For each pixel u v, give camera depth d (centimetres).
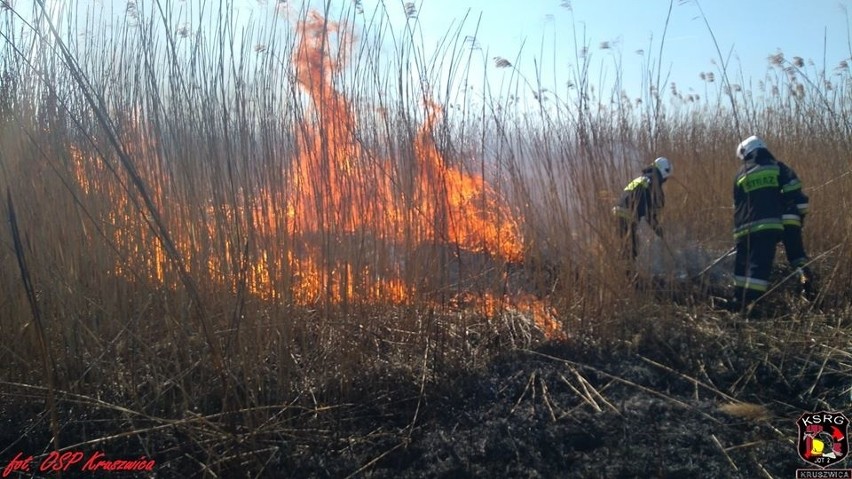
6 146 349
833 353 415
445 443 325
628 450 317
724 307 513
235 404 335
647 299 448
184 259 356
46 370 285
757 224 518
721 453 314
